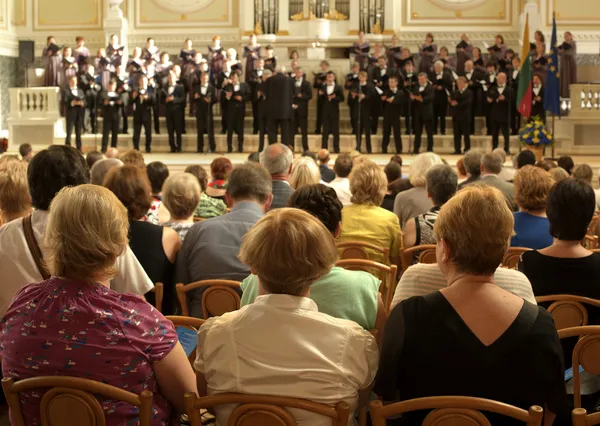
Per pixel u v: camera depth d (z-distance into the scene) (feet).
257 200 12.16
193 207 13.48
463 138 46.16
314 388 6.54
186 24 54.80
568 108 46.32
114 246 6.91
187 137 46.55
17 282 9.27
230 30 54.49
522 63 39.83
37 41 55.72
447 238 6.83
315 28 51.47
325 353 6.66
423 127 45.85
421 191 17.38
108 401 6.59
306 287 6.84
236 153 44.39
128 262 9.54
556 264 9.53
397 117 43.04
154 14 55.01
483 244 6.67
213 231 11.41
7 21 54.80
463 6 52.95
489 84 42.75
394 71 43.68
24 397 6.64
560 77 48.29
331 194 10.02
